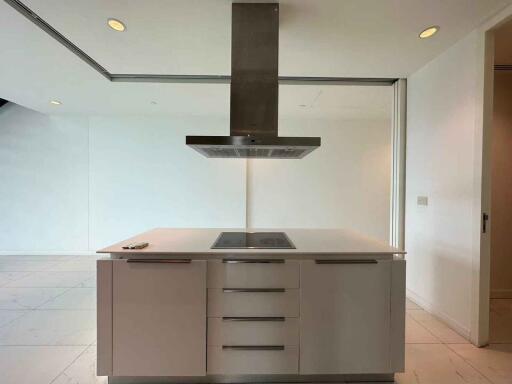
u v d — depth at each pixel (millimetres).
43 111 4645
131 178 4953
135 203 4965
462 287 2389
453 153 2498
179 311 1742
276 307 1769
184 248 1819
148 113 4754
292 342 1779
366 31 2234
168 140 4941
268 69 1988
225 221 5000
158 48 2514
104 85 3402
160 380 1848
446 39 2381
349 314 1775
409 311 2861
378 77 3217
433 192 2777
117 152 4930
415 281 3088
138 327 1738
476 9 1975
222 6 1941
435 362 2041
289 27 2174
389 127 5043
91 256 4867
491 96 2180
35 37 2336
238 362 1772
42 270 4102
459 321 2422
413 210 3131
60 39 2375
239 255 1766
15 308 2891
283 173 5047
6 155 4852
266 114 2020
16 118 4832
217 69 2955
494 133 3102
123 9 1968
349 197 5062
